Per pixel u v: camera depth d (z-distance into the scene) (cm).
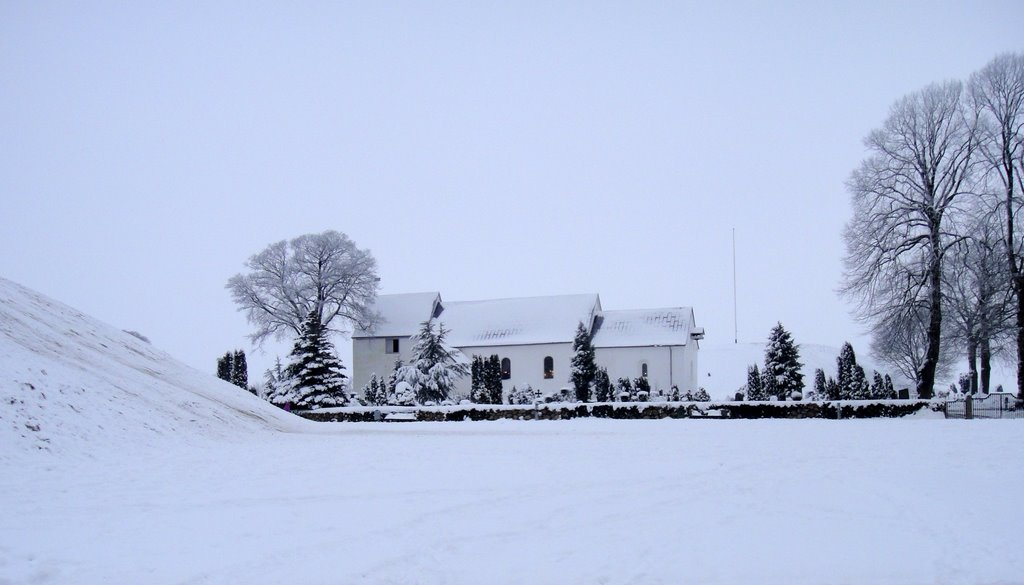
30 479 1516
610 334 7106
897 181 4550
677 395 5262
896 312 4541
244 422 2872
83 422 2045
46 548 949
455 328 7631
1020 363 4397
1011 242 4359
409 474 1647
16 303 2891
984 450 2016
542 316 7438
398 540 1015
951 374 7225
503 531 1075
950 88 4450
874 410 3675
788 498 1331
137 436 2136
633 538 1037
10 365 2122
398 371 6150
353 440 2667
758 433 2700
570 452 2116
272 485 1486
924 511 1204
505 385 7262
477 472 1677
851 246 4734
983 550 969
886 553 956
